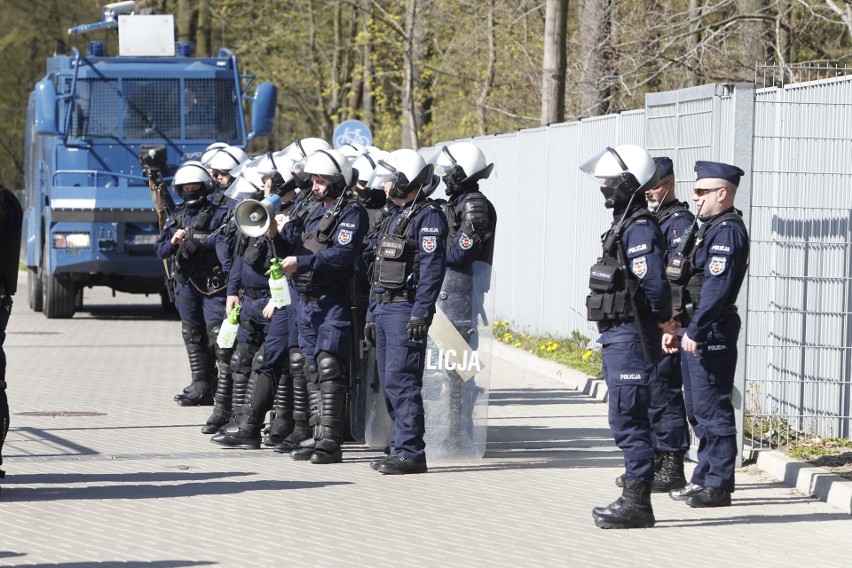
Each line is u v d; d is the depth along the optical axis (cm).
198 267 1784
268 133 3170
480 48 4569
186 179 1789
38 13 7300
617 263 1152
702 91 1507
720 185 1209
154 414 1816
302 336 1472
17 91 7756
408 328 1373
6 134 7856
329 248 1425
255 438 1565
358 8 4431
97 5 7119
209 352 1909
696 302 1246
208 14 5847
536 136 2719
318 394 1473
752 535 1139
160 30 3209
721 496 1252
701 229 1230
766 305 1631
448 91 5253
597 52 3084
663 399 1323
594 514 1160
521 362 2444
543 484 1362
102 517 1166
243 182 1675
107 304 3925
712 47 2931
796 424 1570
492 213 1495
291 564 1009
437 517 1189
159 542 1074
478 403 1505
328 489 1312
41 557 1020
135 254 3095
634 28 3080
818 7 2780
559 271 2550
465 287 1495
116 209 3064
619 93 3180
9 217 1244
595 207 2327
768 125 1628
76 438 1609
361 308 1548
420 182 1386
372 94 5362
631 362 1152
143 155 2023
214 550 1051
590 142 2362
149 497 1257
